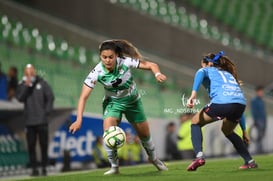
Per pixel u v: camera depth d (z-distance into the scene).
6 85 38.72
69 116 36.50
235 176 19.19
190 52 66.44
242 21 75.12
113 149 21.42
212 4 74.81
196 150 21.47
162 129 43.94
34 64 50.09
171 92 57.03
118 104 21.39
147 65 20.86
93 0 64.44
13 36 54.97
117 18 64.56
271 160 29.45
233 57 66.88
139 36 64.94
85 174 24.67
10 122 34.94
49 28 59.66
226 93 21.14
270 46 74.69
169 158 43.50
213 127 45.53
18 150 35.12
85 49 59.47
